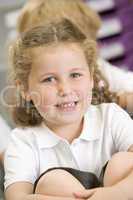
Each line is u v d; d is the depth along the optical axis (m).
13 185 0.87
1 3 1.91
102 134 0.94
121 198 0.77
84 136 0.93
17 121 0.99
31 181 0.89
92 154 0.93
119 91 1.29
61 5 1.40
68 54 0.90
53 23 1.00
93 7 2.31
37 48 0.91
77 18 1.40
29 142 0.93
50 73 0.89
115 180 0.81
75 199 0.77
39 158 0.92
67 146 0.92
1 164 1.13
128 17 2.34
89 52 0.97
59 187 0.79
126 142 0.91
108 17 2.34
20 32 1.41
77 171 0.83
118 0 2.33
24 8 1.47
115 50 2.34
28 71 0.93
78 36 0.96
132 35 2.35
